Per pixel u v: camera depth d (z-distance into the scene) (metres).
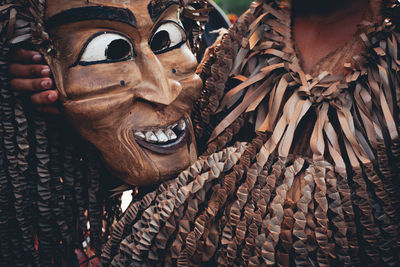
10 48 0.58
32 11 0.57
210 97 0.70
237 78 0.67
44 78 0.58
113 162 0.64
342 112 0.59
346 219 0.56
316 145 0.58
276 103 0.62
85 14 0.57
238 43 0.69
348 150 0.58
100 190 0.71
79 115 0.60
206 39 0.98
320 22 0.63
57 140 0.64
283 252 0.56
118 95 0.60
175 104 0.66
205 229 0.59
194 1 0.75
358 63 0.59
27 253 0.68
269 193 0.57
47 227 0.67
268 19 0.67
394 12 0.59
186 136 0.68
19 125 0.61
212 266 0.61
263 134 0.61
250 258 0.57
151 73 0.61
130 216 0.64
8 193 0.64
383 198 0.57
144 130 0.63
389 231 0.57
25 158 0.63
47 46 0.58
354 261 0.57
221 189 0.59
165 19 0.64
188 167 0.67
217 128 0.66
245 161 0.60
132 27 0.60
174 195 0.61
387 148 0.58
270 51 0.64
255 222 0.57
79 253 0.77
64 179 0.66
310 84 0.61
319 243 0.55
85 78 0.59
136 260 0.61
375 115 0.59
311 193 0.56
